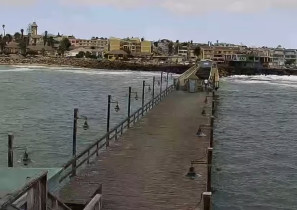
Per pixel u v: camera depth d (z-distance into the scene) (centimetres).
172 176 1920
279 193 2688
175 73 18312
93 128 4544
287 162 3450
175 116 3712
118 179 1853
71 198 1470
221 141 4141
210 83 6222
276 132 4753
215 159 3450
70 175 1888
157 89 9188
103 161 2155
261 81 15150
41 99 7075
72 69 18950
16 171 1033
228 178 2947
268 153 3738
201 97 5362
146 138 2756
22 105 6259
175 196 1662
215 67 9169
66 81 11300
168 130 3048
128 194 1672
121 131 2912
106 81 11731
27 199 777
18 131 4322
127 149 2439
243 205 2461
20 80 11062
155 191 1714
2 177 984
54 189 1216
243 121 5422
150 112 3938
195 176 1912
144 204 1570
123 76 14462
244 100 7988
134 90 8988
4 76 12356
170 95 5591
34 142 3841
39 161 3181
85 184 1725
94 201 1257
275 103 7681
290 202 2539
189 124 3312
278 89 11138
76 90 8881
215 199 2530
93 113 5634
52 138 4025
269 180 2944
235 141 4175
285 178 3003
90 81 11612
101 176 1886
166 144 2584
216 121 5116
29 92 8112
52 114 5488
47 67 19950
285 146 4047
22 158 2892
